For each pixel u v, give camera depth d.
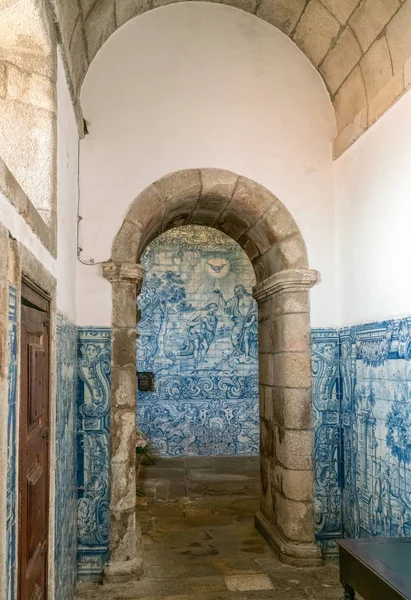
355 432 3.86
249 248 4.95
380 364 3.48
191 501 5.72
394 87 3.38
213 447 8.10
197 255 8.35
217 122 4.21
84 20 3.43
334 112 4.34
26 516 1.95
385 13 3.35
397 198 3.32
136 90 4.14
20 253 1.75
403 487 3.15
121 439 3.85
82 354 3.88
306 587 3.58
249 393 8.21
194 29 4.25
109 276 3.93
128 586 3.62
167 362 8.15
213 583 3.65
